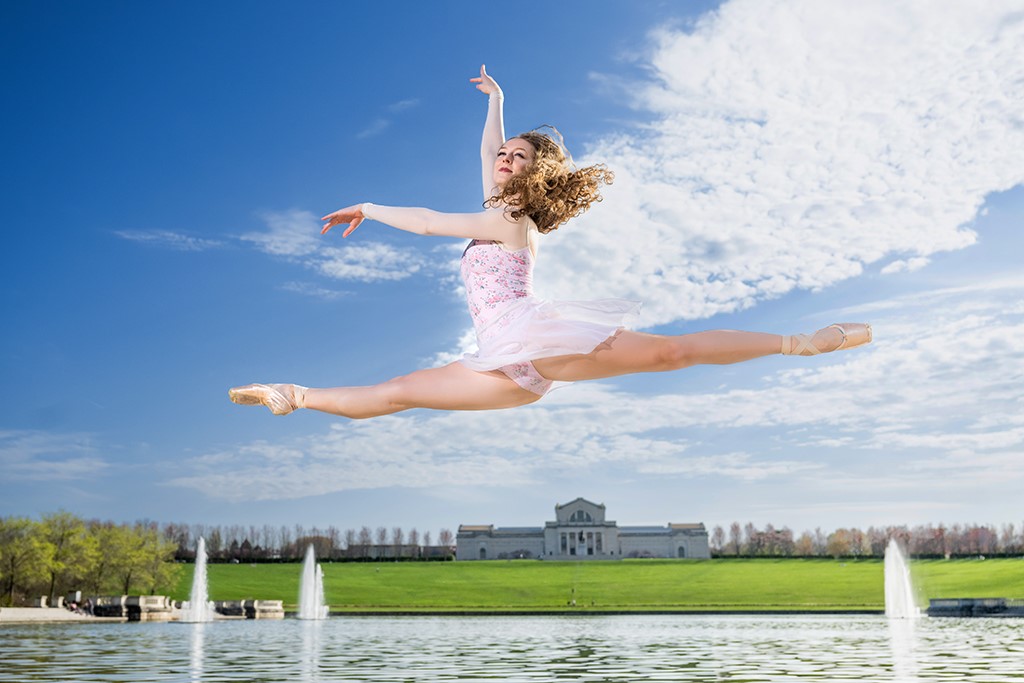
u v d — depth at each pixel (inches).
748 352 143.9
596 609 2568.9
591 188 165.9
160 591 3277.6
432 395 157.5
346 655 735.1
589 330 147.7
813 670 567.5
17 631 1224.2
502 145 170.6
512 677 526.9
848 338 143.8
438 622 1717.5
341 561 5039.4
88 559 2615.7
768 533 5821.9
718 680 502.9
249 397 158.1
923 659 658.2
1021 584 3503.9
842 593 3432.6
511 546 5497.1
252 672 565.0
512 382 154.6
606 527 5497.1
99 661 661.3
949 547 5024.6
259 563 4830.2
